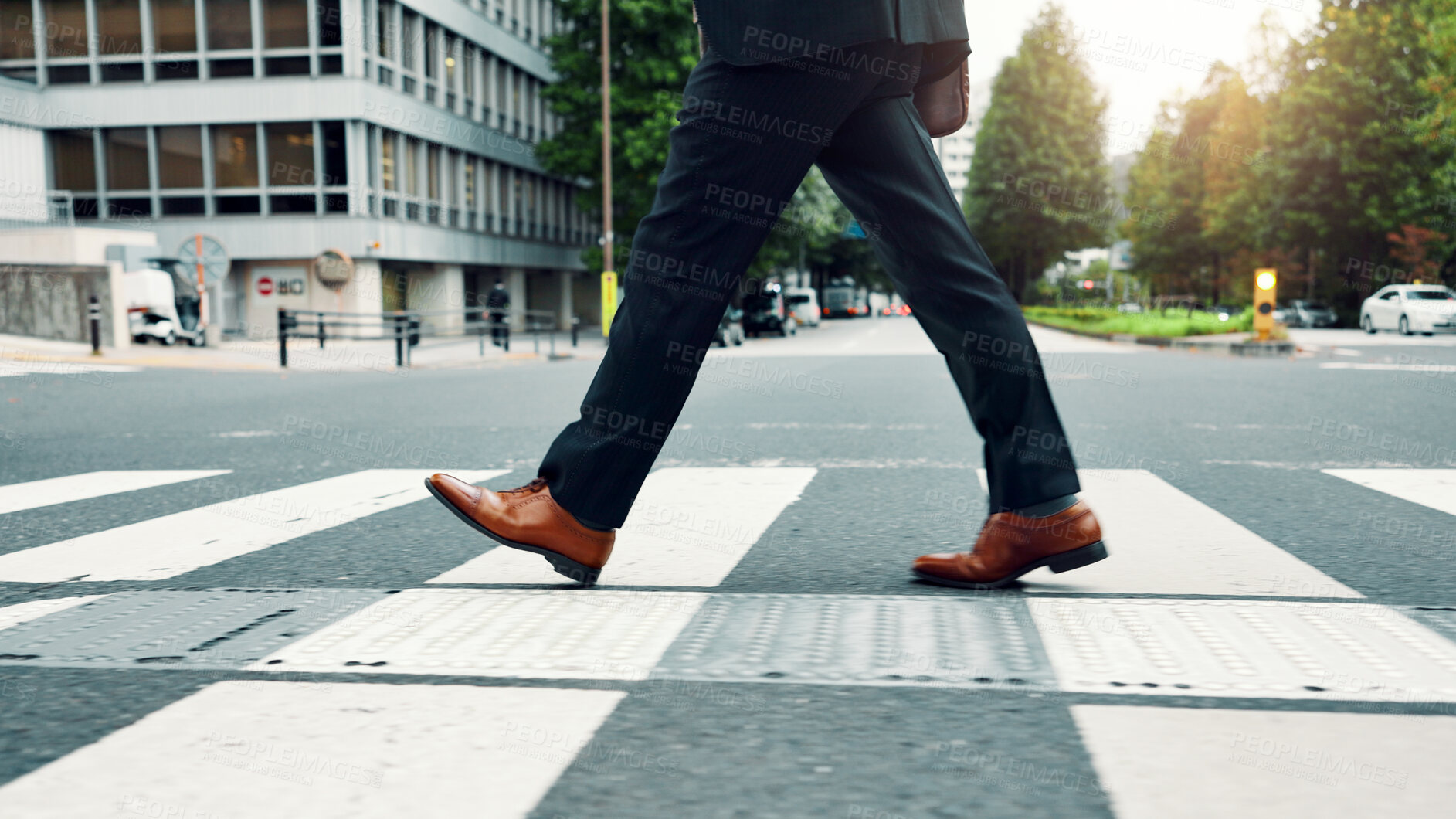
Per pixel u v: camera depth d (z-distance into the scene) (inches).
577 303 2208.4
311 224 1301.7
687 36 1450.5
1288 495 183.5
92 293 805.2
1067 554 108.9
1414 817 56.5
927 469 225.6
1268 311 912.3
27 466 242.1
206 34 1296.8
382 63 1342.3
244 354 909.8
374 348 1126.4
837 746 67.4
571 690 78.3
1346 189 1774.1
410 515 169.5
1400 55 1726.1
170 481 213.5
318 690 78.4
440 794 60.2
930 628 94.3
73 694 78.0
